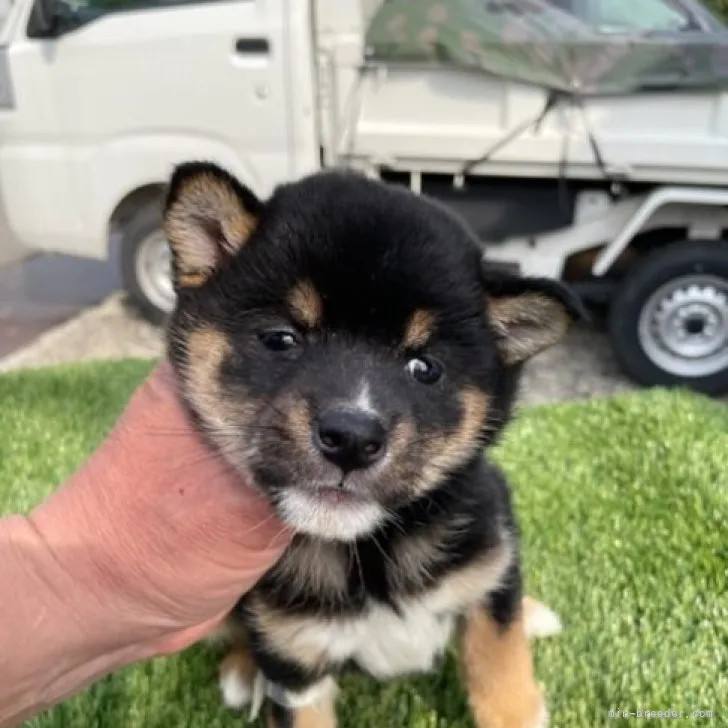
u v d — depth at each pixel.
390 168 2.30
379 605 0.98
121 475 0.69
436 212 0.87
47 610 0.66
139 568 0.67
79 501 0.69
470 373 0.87
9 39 2.52
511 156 2.20
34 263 3.44
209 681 1.21
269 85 2.28
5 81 2.52
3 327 2.96
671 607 1.29
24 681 0.67
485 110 2.20
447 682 1.20
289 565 0.96
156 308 2.78
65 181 2.57
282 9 2.22
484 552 1.00
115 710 1.16
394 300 0.80
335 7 2.21
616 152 2.15
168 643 0.75
